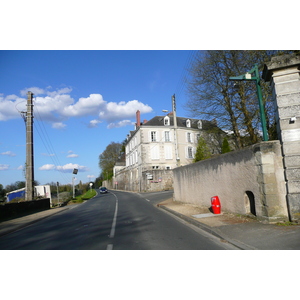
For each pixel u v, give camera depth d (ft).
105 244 22.47
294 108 25.53
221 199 36.58
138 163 147.43
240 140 62.95
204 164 42.68
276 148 26.17
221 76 64.28
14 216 55.77
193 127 152.97
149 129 141.79
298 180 24.94
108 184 292.40
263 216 26.30
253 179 27.91
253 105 56.80
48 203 79.30
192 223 31.32
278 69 26.25
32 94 74.69
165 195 88.94
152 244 21.71
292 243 18.83
